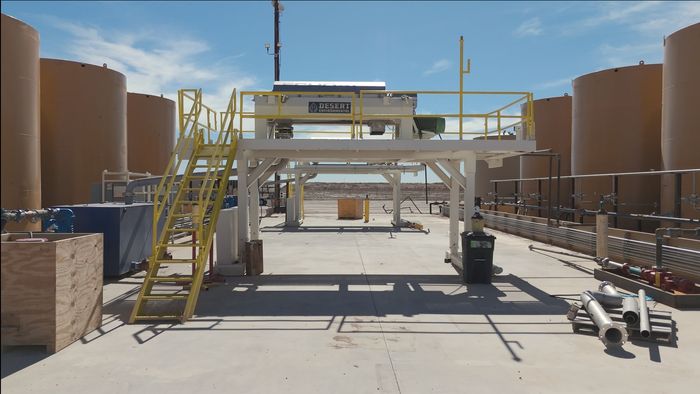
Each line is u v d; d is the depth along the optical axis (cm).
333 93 949
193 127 887
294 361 491
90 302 590
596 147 1494
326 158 1105
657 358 500
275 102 1012
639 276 845
